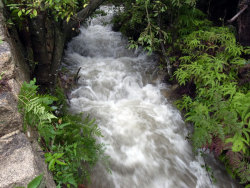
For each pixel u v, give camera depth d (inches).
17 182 51.8
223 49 138.9
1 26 83.5
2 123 59.7
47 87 115.0
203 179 105.3
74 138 85.7
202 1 185.0
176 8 159.2
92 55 227.9
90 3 125.6
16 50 94.0
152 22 162.9
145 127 132.0
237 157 87.8
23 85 70.6
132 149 117.2
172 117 140.9
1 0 90.2
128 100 163.3
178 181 103.6
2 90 65.0
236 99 100.7
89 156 84.8
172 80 169.9
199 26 166.9
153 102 157.8
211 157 114.5
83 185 88.8
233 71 126.7
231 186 102.7
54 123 89.7
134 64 205.2
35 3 80.1
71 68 188.1
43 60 104.3
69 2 83.0
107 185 97.4
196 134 98.5
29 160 56.7
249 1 118.4
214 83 115.9
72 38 228.5
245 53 131.9
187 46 156.2
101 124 131.5
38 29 93.8
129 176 103.4
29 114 66.8
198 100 124.5
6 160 56.4
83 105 148.7
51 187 59.5
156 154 115.7
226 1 176.6
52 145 72.9
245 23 128.6
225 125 95.1
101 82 175.9
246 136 87.0
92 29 275.9
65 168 70.4
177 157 115.1
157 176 104.7
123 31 234.7
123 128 130.0
